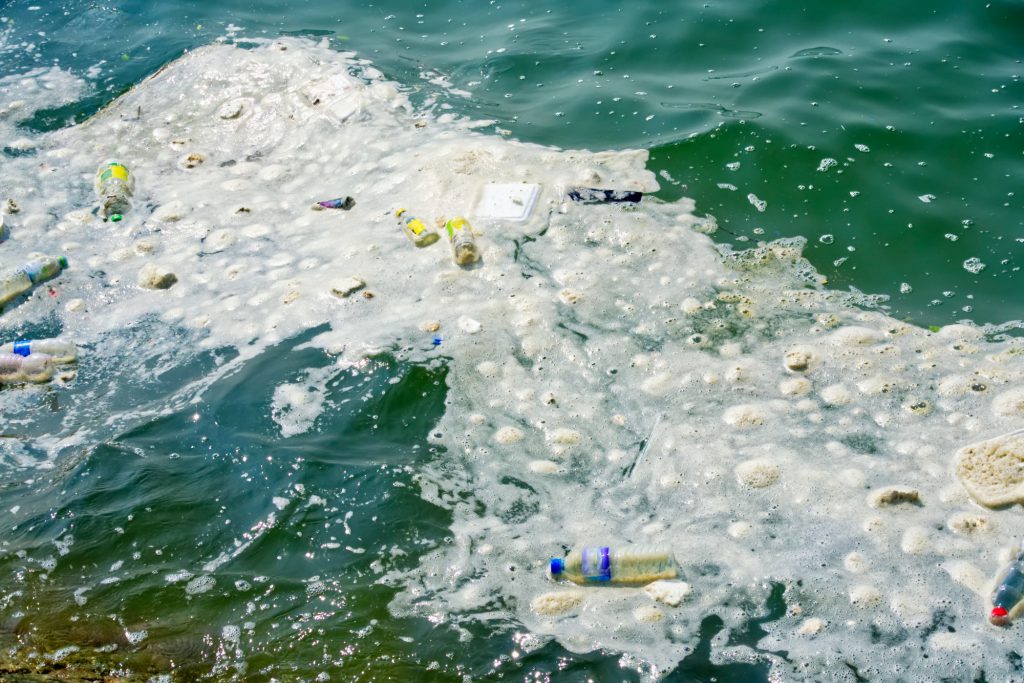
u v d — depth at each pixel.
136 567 3.60
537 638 3.25
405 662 3.20
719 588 3.37
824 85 5.96
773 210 5.20
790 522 3.58
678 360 4.38
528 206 5.34
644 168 5.57
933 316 4.46
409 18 7.59
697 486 3.78
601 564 3.41
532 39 6.99
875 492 3.62
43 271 5.14
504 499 3.79
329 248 5.29
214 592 3.49
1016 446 3.70
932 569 3.35
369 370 4.43
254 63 6.96
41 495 3.94
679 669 3.11
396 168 5.86
